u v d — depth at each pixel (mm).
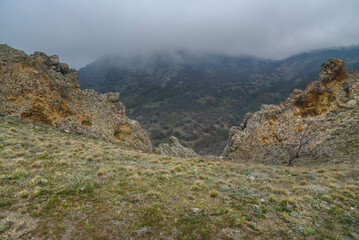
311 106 34219
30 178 10148
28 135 19359
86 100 32625
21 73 25688
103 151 19172
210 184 12375
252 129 32562
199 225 7355
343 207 9578
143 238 6551
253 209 8922
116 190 9859
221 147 107312
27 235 6289
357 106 29562
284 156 24391
